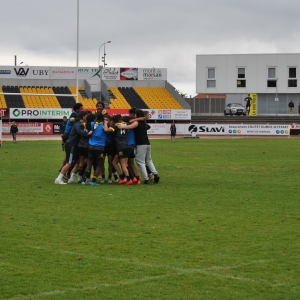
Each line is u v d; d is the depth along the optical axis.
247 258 9.95
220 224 12.77
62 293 8.17
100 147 19.27
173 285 8.54
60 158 31.80
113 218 13.41
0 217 13.48
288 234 11.79
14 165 27.14
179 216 13.70
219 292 8.25
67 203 15.56
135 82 84.06
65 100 77.38
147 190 18.28
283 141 55.47
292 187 19.27
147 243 10.97
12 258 9.92
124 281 8.70
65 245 10.81
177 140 58.25
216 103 87.88
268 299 7.99
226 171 24.75
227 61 91.00
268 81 90.62
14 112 67.94
